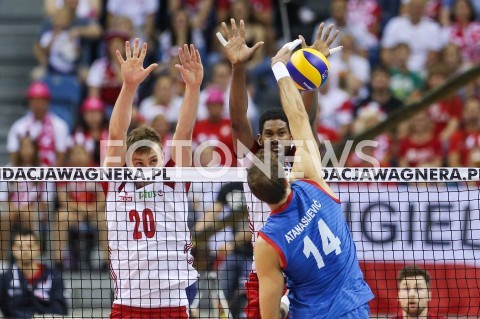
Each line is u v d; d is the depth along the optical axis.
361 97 48.16
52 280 28.81
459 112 45.88
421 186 33.56
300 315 20.22
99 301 35.41
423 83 48.81
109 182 23.61
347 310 20.08
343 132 45.28
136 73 23.45
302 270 20.19
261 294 20.08
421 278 26.91
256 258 20.19
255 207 23.77
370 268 32.28
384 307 32.03
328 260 20.25
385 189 33.44
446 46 49.62
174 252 23.61
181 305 23.56
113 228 23.58
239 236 30.92
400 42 49.75
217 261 28.84
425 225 33.12
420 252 32.78
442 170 23.38
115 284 23.64
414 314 26.91
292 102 21.45
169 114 46.16
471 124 44.00
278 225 20.16
